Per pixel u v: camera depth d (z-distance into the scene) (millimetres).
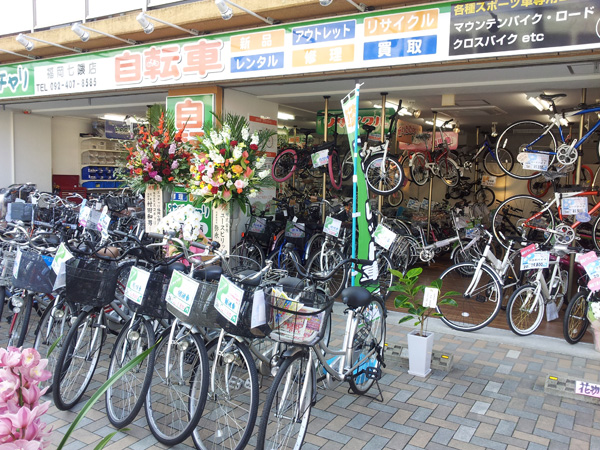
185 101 6184
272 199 7293
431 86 5504
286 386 2631
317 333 2637
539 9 3770
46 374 1511
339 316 5324
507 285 5285
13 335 3797
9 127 9461
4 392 1377
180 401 3203
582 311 4605
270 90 6145
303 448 2791
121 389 3127
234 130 5477
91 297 3014
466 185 11148
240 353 2791
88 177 11016
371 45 4504
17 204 5812
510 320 4730
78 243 4379
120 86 6309
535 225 6387
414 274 3828
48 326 3504
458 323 5051
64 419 3064
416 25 4273
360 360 3348
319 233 6734
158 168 5805
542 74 4742
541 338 4730
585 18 3619
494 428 3051
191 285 2695
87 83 6629
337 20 4656
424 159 8586
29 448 1289
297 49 4914
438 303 3793
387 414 3225
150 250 3521
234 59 5336
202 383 2682
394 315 5445
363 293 3098
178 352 2900
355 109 3576
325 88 5965
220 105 5992
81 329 3213
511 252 5984
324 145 6875
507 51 3918
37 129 9922
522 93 6605
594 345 4488
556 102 7082
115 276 3107
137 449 2781
